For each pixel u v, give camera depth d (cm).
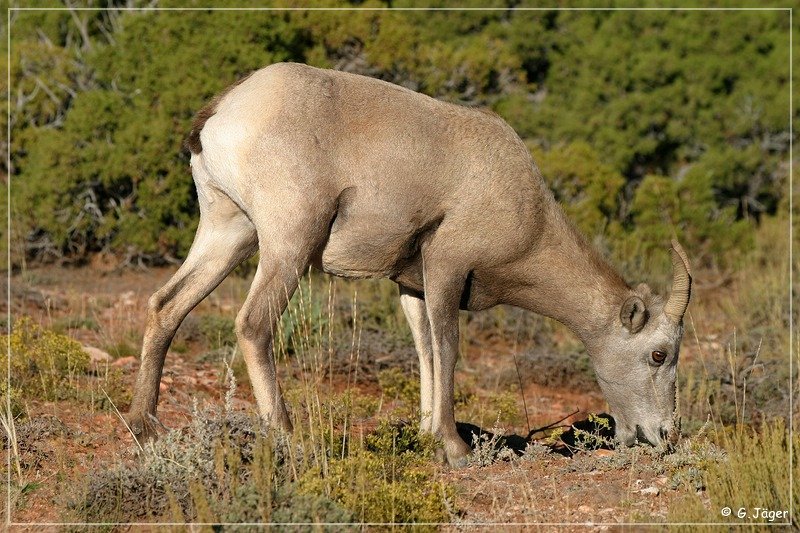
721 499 1114
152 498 1130
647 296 1432
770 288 2673
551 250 1409
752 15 3634
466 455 1350
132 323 2203
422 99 1362
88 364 1711
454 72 3262
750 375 1903
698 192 3306
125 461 1254
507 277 1415
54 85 3138
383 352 2000
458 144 1348
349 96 1318
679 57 3625
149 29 3105
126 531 1093
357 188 1308
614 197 3178
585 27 3644
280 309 1272
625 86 3562
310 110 1290
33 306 2352
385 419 1303
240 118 1287
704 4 3731
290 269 1274
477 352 2294
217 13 3078
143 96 3050
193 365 1895
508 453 1363
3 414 1305
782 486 1121
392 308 2328
